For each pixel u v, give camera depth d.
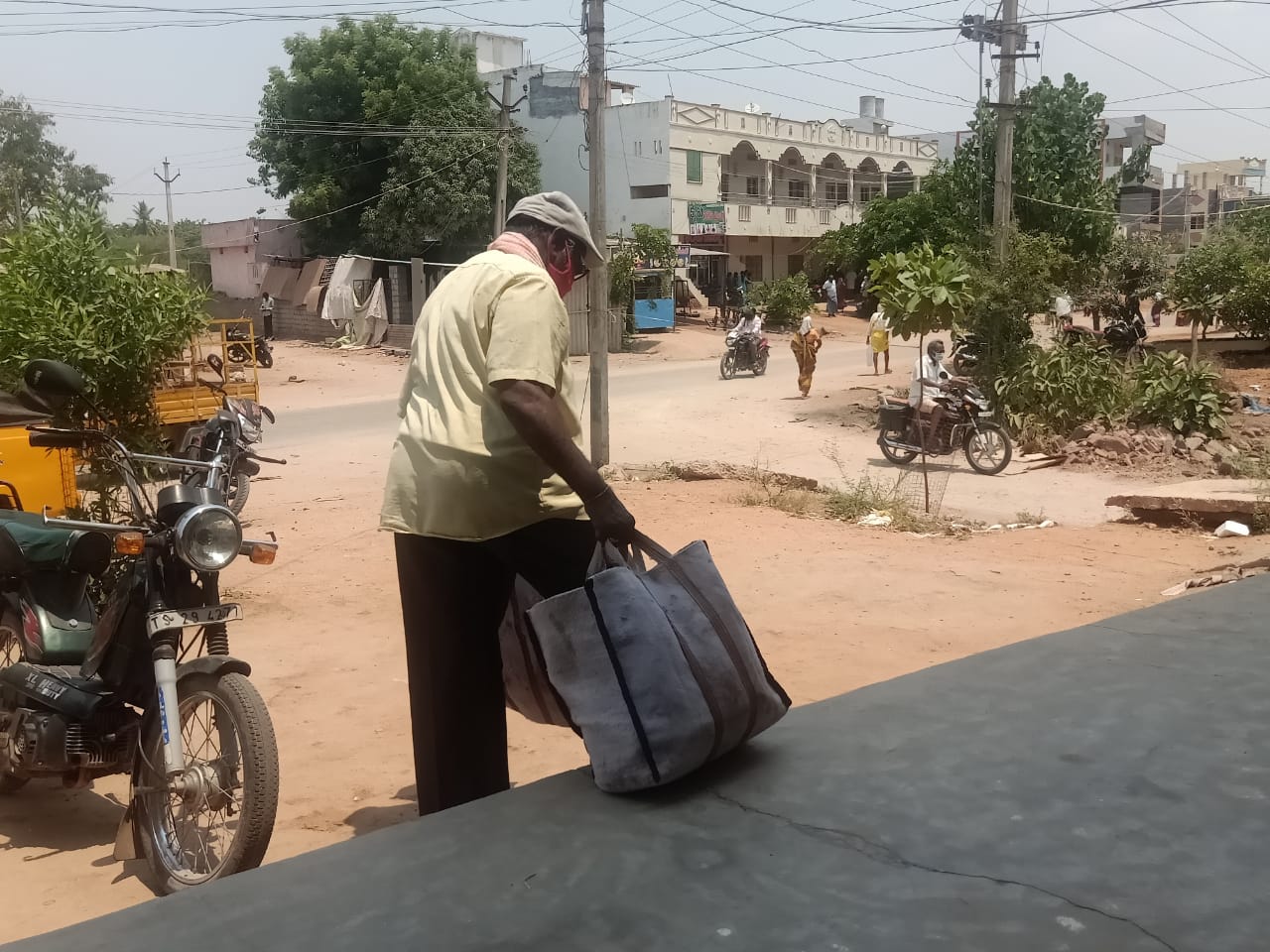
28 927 3.18
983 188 29.58
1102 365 16.42
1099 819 1.61
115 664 3.57
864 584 7.54
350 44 35.91
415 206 34.28
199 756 3.94
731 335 25.12
